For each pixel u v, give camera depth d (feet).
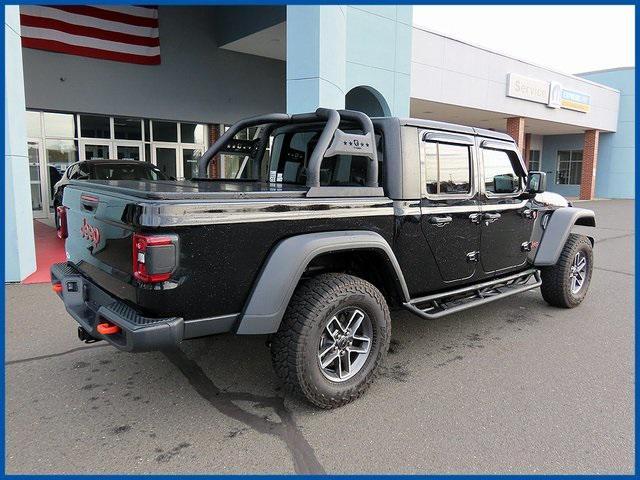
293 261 9.22
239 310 9.23
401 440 9.16
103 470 8.19
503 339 14.73
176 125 49.49
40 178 43.19
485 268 14.46
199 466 8.33
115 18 42.93
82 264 10.78
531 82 62.34
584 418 10.05
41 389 11.11
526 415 10.14
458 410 10.32
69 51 41.19
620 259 28.78
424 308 13.15
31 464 8.32
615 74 86.74
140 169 34.83
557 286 17.31
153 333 8.03
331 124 10.81
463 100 53.98
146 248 7.89
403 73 42.16
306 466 8.36
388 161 11.76
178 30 46.83
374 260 11.40
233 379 11.71
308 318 9.53
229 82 50.83
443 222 12.53
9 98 19.90
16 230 20.36
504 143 15.01
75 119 44.04
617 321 16.62
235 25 46.09
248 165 16.81
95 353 13.23
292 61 27.12
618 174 88.33
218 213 8.53
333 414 10.11
